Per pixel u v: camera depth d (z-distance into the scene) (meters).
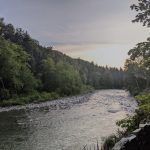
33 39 136.75
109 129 32.38
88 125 35.59
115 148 9.87
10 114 48.28
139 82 89.75
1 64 83.06
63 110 53.75
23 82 89.19
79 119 41.03
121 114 45.72
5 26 122.31
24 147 24.94
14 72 84.25
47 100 83.94
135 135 10.94
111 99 82.12
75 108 57.09
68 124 36.72
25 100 76.12
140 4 14.30
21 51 96.69
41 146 25.25
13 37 119.56
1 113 50.03
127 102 68.69
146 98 21.28
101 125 35.28
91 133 30.33
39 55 117.44
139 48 14.66
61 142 26.55
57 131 32.00
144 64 15.38
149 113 18.70
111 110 51.22
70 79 118.19
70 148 24.20
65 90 110.62
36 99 82.06
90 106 60.84
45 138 28.48
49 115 46.22
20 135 29.92
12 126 35.47
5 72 82.75
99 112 49.09
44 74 106.69
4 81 82.69
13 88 83.75
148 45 14.55
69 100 82.25
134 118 19.25
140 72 29.44
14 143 26.44
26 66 97.69
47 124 36.97
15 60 89.31
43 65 108.88
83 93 126.88
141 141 11.17
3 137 28.98
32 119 41.62
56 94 97.94
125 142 10.17
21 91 87.88
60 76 109.75
